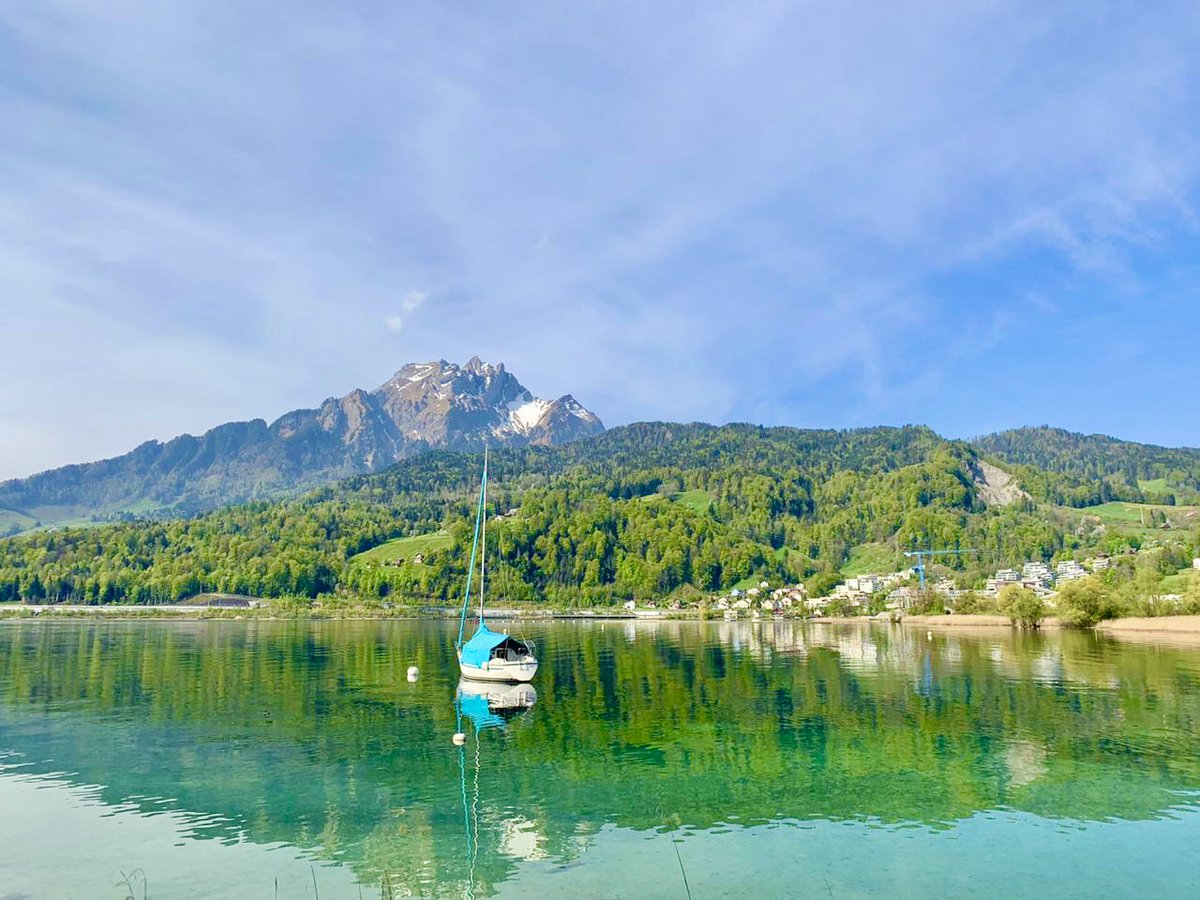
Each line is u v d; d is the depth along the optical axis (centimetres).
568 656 11256
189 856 2955
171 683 7556
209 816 3409
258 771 4134
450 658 10244
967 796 3688
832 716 5753
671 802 3603
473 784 3894
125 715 5756
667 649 12612
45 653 10706
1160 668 8806
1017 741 4844
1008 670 8744
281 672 8531
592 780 3966
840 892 2628
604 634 17550
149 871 2816
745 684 7688
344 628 18412
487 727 5328
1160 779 3966
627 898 2588
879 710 6019
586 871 2806
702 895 2605
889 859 2914
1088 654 10725
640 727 5338
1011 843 3075
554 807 3528
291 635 15300
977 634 16300
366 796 3697
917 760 4372
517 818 3381
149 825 3297
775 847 3039
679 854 2970
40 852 2997
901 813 3438
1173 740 4859
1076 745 4722
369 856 2955
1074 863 2872
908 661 10006
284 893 2634
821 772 4119
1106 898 2586
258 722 5484
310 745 4750
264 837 3155
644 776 4047
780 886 2677
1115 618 17038
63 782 3931
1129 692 6900
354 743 4812
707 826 3281
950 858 2923
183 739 4919
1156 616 16650
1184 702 6331
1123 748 4634
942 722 5488
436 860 2917
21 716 5716
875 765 4259
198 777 4022
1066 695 6756
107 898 2595
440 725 5400
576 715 5822
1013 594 18712
